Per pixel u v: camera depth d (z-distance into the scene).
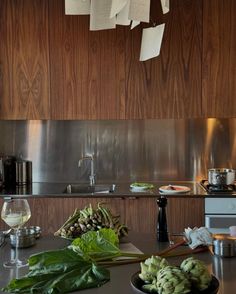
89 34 3.70
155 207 3.46
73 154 4.09
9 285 1.42
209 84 3.67
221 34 3.63
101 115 3.75
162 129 4.05
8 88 3.75
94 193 3.60
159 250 1.86
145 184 3.76
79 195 3.48
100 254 1.69
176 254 1.78
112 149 4.09
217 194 3.39
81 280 1.45
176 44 3.67
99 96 3.74
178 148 4.05
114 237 1.78
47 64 3.73
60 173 4.10
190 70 3.67
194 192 3.51
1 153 4.11
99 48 3.71
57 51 3.72
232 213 3.38
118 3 1.88
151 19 2.40
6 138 4.11
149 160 4.07
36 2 3.70
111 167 4.09
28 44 3.72
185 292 1.29
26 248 1.92
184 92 3.69
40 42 3.72
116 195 3.46
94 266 1.52
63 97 3.75
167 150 4.05
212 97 3.68
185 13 3.64
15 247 1.92
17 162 3.96
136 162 4.07
